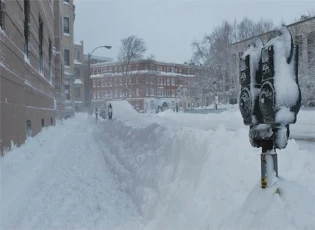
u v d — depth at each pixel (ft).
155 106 288.92
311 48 133.69
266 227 9.88
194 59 219.20
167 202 16.43
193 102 236.43
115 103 98.32
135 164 25.66
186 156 18.44
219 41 194.08
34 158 32.65
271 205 10.37
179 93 287.89
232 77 190.39
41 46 59.11
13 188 22.21
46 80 63.93
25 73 39.29
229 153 15.93
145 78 283.79
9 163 26.43
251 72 12.35
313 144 37.91
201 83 217.56
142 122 46.21
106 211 19.04
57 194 22.44
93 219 17.83
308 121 81.56
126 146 34.30
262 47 12.23
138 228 15.98
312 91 125.59
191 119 113.50
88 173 29.12
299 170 15.43
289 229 9.48
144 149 27.94
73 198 21.62
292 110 11.08
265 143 11.90
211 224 12.66
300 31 138.82
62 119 110.01
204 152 16.92
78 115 178.60
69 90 155.53
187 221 13.88
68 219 17.90
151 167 22.08
